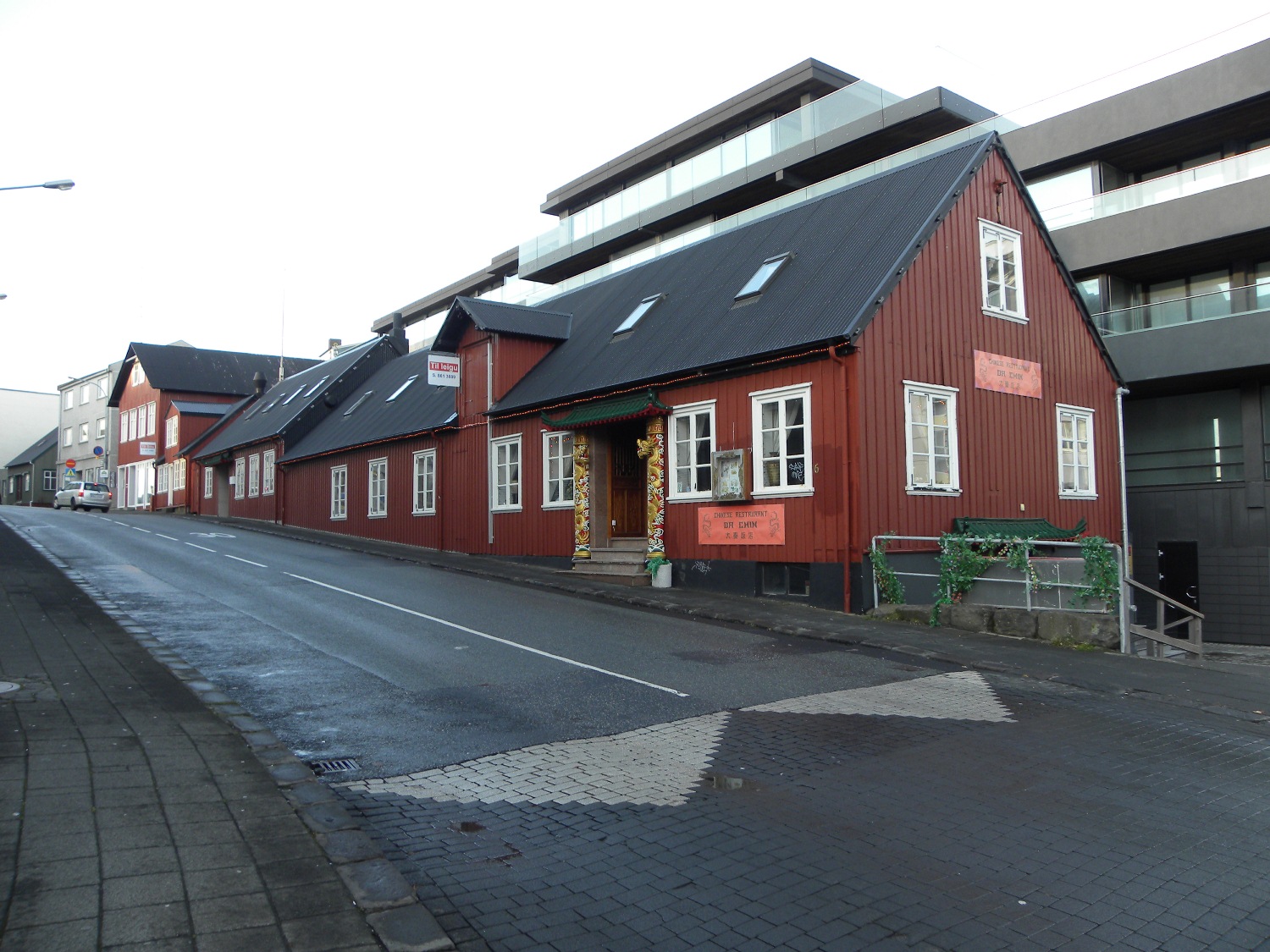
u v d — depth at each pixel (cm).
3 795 566
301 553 2447
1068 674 1094
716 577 1742
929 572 1617
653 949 445
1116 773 725
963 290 1762
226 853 506
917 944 451
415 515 2747
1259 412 2239
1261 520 2236
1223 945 455
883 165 2402
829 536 1545
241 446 4119
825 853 561
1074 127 2439
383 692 943
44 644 1048
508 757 746
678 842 577
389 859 543
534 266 4209
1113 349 2303
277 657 1094
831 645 1275
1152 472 2442
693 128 3634
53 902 438
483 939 451
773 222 2170
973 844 577
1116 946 452
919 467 1631
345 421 3456
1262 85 2122
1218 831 605
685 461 1827
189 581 1744
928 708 924
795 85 3256
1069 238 2405
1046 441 1945
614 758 747
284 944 416
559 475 2169
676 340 1927
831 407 1555
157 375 5469
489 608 1535
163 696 845
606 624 1401
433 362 2508
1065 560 1329
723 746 785
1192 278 2434
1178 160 2478
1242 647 2177
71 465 6309
